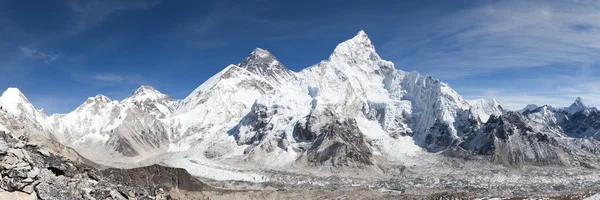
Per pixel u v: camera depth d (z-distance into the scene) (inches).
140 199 3051.2
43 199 2233.0
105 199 2645.2
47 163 2596.0
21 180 2175.2
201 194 7731.3
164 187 7372.1
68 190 2437.3
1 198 2084.2
